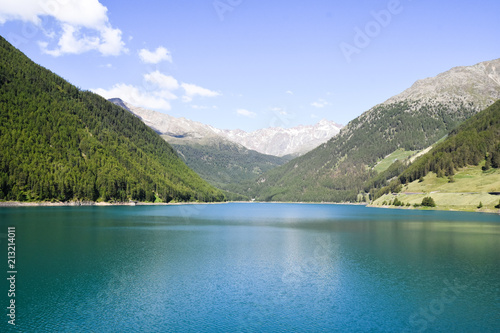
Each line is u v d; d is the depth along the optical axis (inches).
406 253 3208.7
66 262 2704.2
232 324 1611.7
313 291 2081.7
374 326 1610.5
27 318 1653.5
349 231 5000.0
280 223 6461.6
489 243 3791.8
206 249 3363.7
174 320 1646.2
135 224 5551.2
